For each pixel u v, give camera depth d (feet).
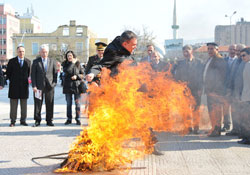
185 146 19.74
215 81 23.47
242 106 21.85
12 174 14.19
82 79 29.09
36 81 28.04
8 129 26.37
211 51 23.65
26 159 16.74
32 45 211.20
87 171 14.40
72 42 206.80
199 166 15.43
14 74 28.04
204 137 22.81
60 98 59.57
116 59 15.76
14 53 212.84
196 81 24.43
